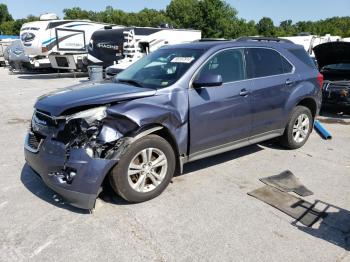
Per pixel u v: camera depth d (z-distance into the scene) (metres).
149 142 3.72
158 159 3.87
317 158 5.39
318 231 3.35
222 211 3.70
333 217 3.61
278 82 5.11
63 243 3.13
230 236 3.26
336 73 9.20
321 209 3.77
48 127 3.59
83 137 3.39
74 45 18.80
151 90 3.90
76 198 3.44
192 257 2.96
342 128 7.39
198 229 3.36
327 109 9.06
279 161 5.22
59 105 3.53
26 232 3.30
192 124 4.09
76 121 3.41
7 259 2.92
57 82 16.48
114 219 3.52
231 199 3.97
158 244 3.13
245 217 3.59
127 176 3.63
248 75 4.75
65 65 18.69
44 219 3.52
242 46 4.79
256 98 4.79
